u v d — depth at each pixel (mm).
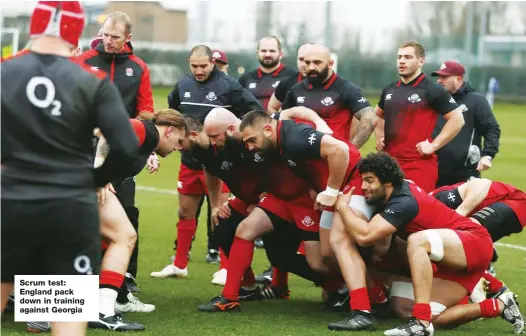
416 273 9672
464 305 10250
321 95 13305
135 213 11539
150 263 14703
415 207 9922
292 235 11344
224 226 11844
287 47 71188
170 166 31281
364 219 10016
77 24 6934
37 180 6594
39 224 6602
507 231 11172
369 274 10836
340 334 9750
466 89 14945
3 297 6965
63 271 6738
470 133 14852
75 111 6688
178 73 72125
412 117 13414
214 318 10516
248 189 11383
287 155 10352
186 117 11094
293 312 11094
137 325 9711
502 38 79562
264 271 13891
